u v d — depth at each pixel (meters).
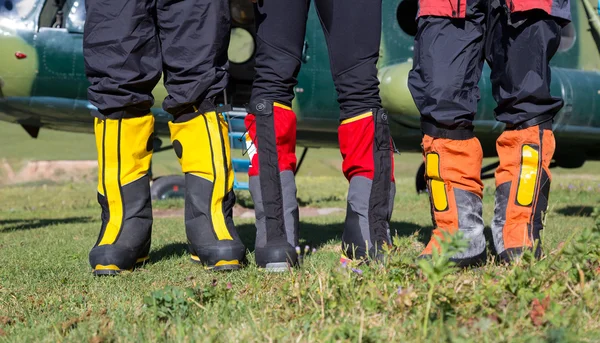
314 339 1.51
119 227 2.62
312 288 1.92
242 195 8.55
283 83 2.59
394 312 1.69
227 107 2.67
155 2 2.60
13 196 12.05
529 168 2.38
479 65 2.42
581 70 8.38
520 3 2.27
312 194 11.27
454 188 2.38
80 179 17.44
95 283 2.39
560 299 1.75
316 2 2.61
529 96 2.34
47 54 7.14
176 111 2.67
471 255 2.36
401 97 7.48
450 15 2.30
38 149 21.19
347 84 2.55
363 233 2.52
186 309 1.76
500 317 1.57
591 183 12.14
